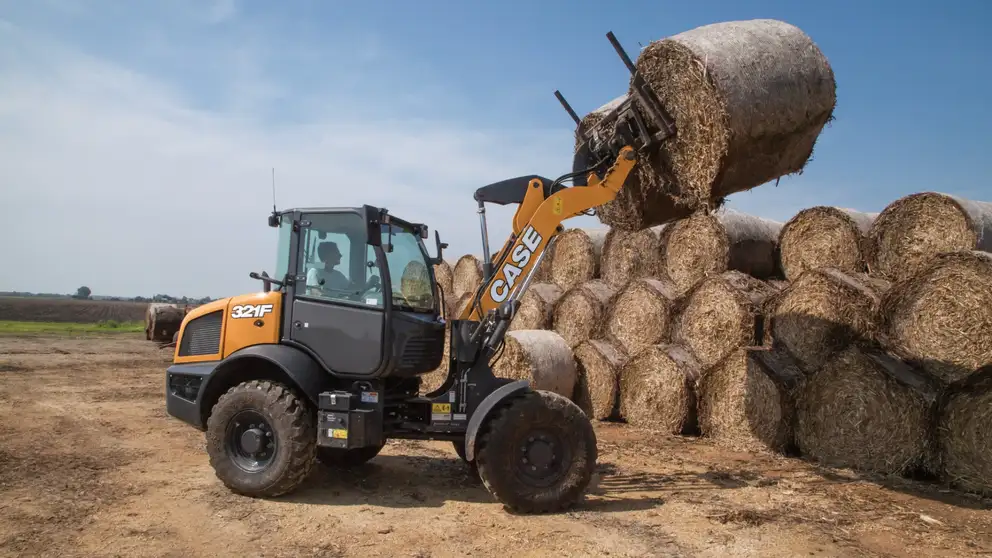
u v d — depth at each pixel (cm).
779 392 745
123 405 1070
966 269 604
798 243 855
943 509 554
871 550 460
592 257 1144
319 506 558
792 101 560
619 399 977
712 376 830
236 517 522
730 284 861
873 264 759
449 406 599
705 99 560
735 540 478
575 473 550
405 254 644
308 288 603
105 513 525
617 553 452
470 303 620
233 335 616
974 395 586
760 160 576
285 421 566
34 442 779
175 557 439
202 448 771
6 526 490
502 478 538
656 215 699
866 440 667
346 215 598
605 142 651
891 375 646
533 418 546
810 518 529
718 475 667
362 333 580
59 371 1509
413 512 546
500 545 467
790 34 586
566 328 1118
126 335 3019
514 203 642
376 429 576
